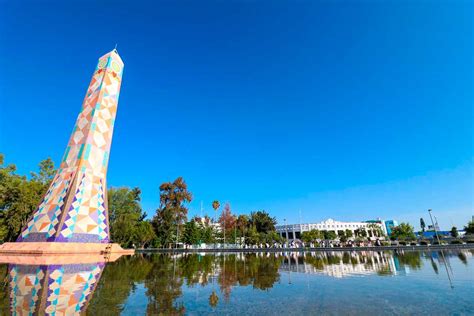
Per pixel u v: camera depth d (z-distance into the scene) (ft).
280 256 88.17
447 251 90.07
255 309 19.54
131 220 174.81
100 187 103.91
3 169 122.52
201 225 252.42
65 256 75.82
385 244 175.11
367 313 17.87
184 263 63.67
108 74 120.67
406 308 18.81
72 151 104.42
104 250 96.53
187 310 19.48
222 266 54.49
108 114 115.96
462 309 18.16
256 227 290.35
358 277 34.78
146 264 60.08
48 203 92.63
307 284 30.22
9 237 118.62
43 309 20.07
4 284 30.04
